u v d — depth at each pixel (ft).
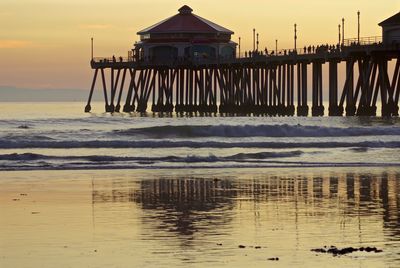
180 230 199.31
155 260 172.04
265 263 169.99
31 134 442.91
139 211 224.53
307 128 456.45
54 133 453.58
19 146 389.60
